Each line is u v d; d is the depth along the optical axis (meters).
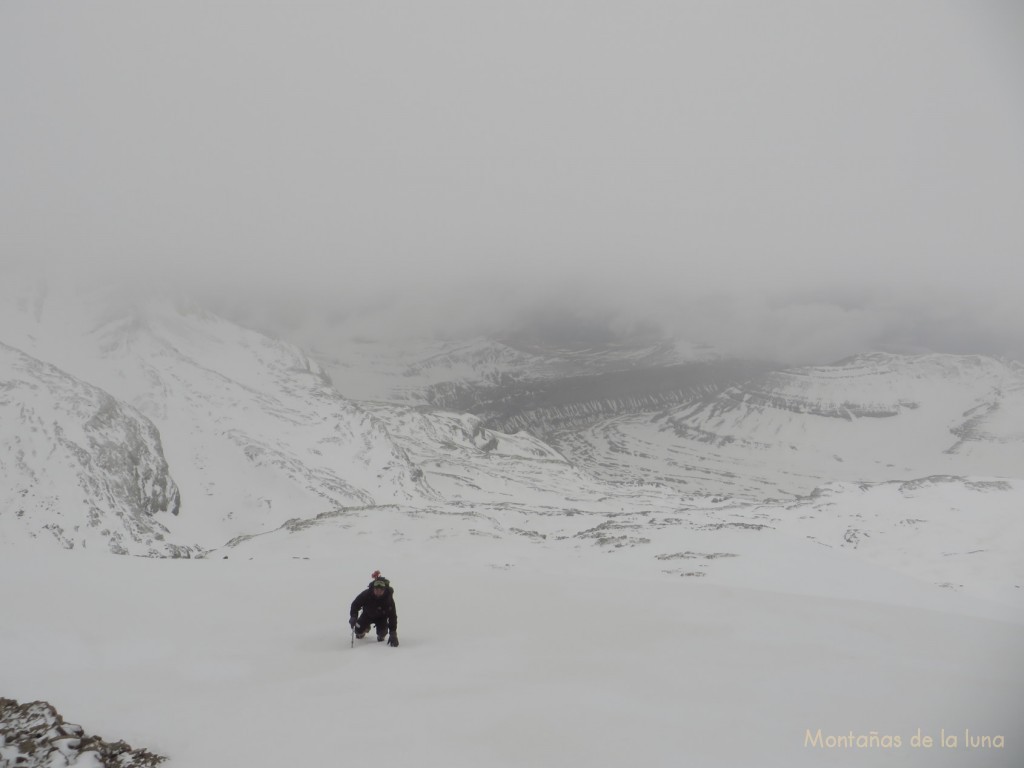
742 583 43.59
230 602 18.28
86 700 10.12
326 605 18.27
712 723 8.63
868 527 88.06
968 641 14.24
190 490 124.81
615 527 76.75
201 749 8.01
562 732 8.27
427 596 20.06
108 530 87.62
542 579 23.59
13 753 7.84
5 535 78.88
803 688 10.30
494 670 11.46
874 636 14.61
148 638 14.03
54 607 15.83
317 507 122.75
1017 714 9.11
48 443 98.31
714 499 195.75
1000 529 81.00
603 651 12.88
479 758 7.48
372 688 10.40
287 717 9.00
